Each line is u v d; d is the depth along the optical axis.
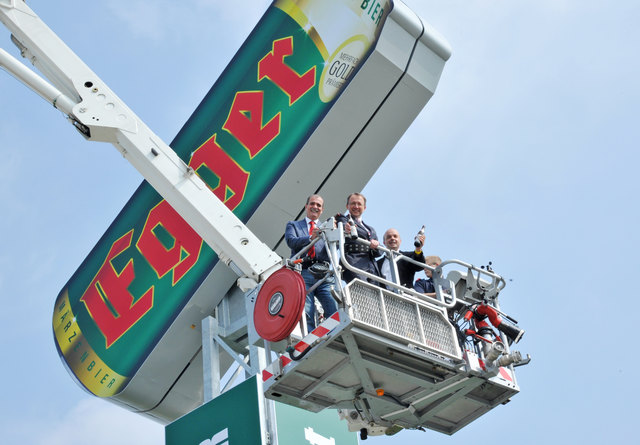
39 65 17.14
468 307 13.12
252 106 19.80
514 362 12.73
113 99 16.86
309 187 18.94
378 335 11.82
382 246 12.74
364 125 18.55
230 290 20.48
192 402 21.95
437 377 12.80
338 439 17.50
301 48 19.41
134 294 21.34
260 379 16.84
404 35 17.97
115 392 21.31
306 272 13.04
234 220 16.34
